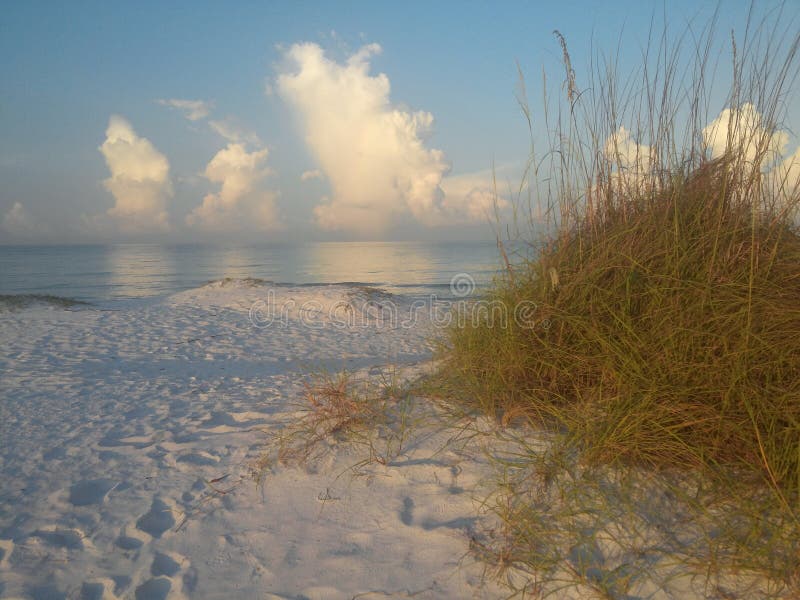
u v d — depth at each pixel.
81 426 3.44
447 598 1.54
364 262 57.19
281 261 63.06
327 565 1.73
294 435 2.84
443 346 3.69
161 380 4.86
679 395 2.01
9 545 1.98
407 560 1.73
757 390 1.91
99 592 1.69
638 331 2.27
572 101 2.84
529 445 2.28
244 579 1.69
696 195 2.49
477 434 2.48
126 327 8.39
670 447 1.96
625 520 1.78
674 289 2.21
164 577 1.74
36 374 5.07
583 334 2.46
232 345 7.05
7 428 3.40
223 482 2.41
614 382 2.26
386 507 2.04
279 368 5.60
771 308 2.02
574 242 2.82
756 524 1.63
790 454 1.75
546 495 1.95
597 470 2.03
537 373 2.58
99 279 32.62
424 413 2.83
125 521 2.12
